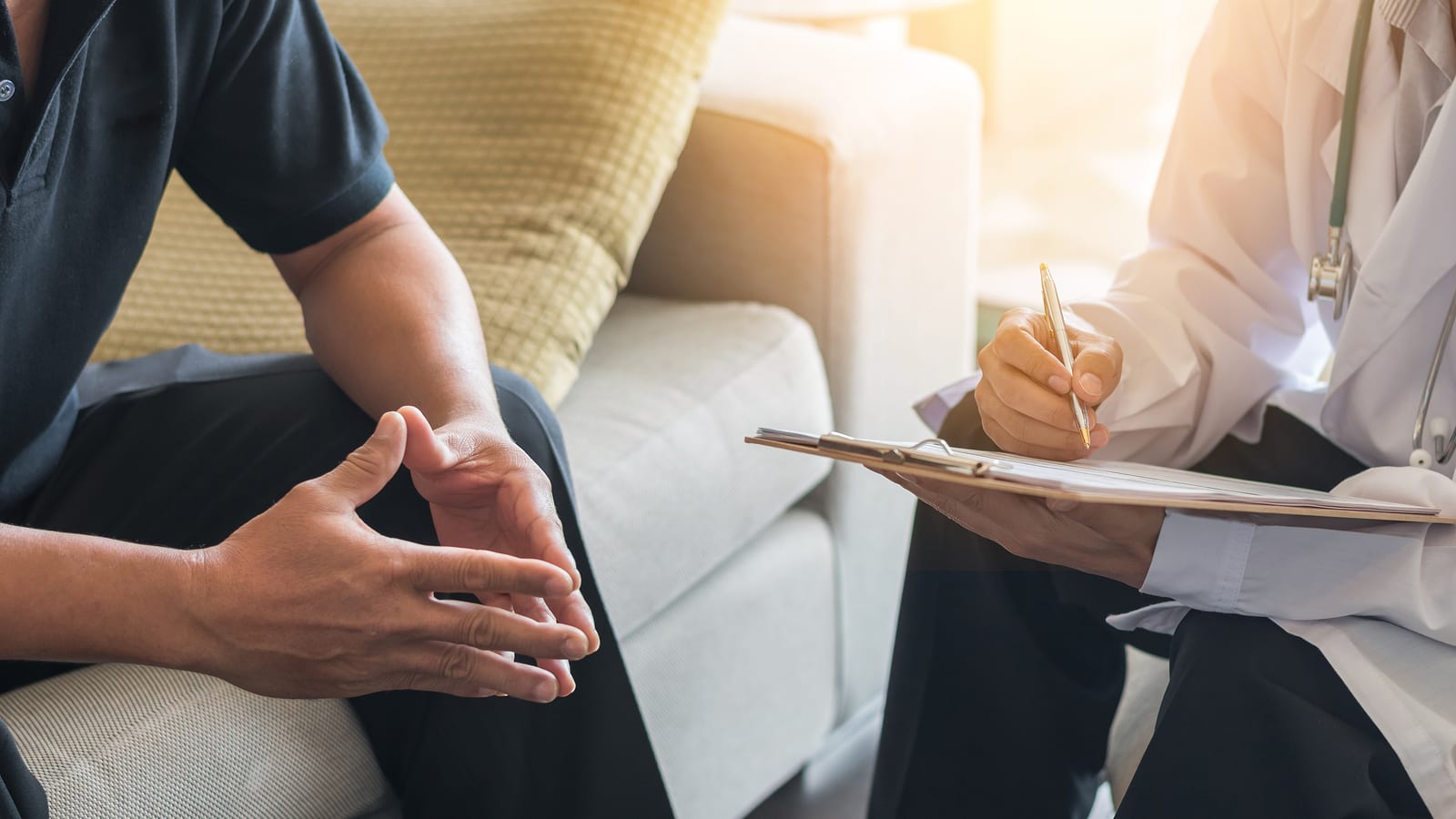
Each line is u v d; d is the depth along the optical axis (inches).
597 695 35.3
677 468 46.5
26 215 30.8
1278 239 40.6
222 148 36.7
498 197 50.1
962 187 59.7
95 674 31.7
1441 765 27.3
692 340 52.0
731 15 64.1
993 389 34.3
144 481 35.6
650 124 50.8
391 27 55.8
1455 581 29.6
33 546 26.2
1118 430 38.5
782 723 53.7
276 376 38.0
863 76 56.5
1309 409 39.4
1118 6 90.0
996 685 37.5
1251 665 30.1
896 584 60.6
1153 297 40.1
